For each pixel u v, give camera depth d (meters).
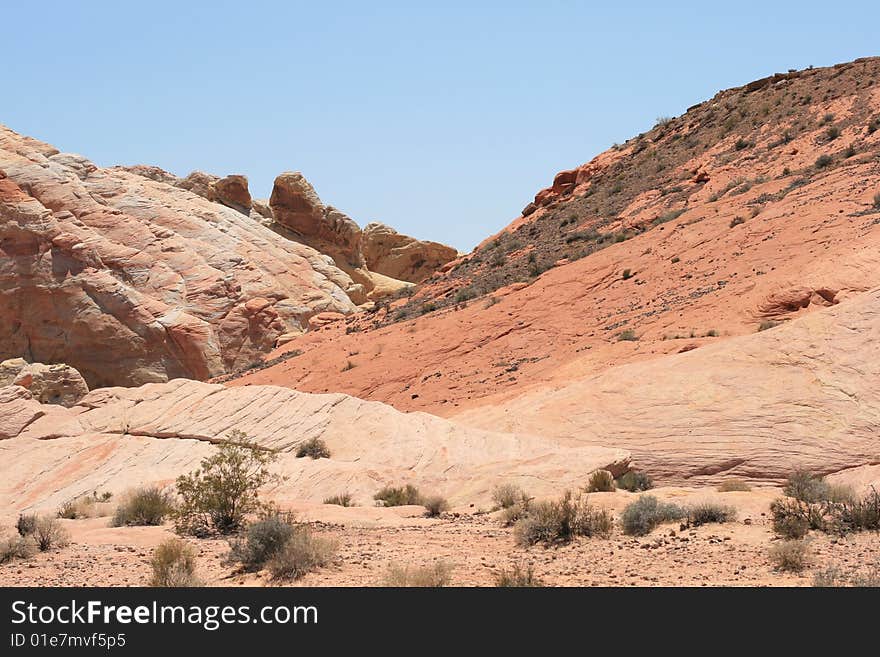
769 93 66.56
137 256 88.50
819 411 22.73
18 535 17.72
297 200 122.56
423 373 42.47
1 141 92.50
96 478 29.75
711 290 36.94
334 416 29.47
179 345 83.56
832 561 11.84
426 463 25.12
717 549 13.11
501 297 48.78
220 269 91.94
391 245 137.38
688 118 72.19
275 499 23.84
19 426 35.16
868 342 23.94
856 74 61.81
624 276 44.09
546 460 22.97
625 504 17.92
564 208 67.88
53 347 82.44
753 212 43.78
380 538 15.89
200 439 30.95
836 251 33.31
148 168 118.75
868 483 19.91
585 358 33.09
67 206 89.81
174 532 17.66
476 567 12.73
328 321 76.12
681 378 25.67
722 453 22.78
